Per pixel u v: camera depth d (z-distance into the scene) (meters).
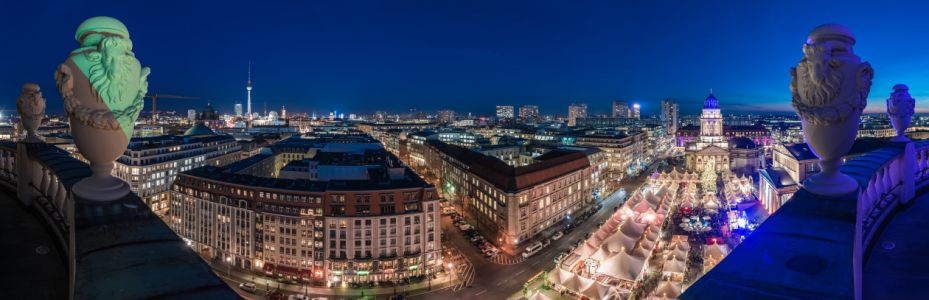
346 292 92.75
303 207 98.12
